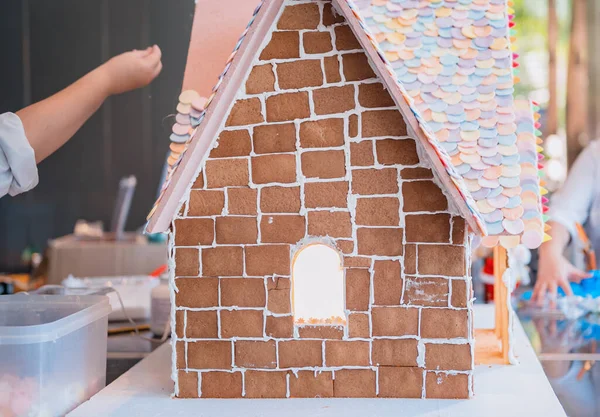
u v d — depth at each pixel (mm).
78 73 3322
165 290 1278
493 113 889
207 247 861
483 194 832
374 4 1017
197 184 860
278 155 846
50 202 3381
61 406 815
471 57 941
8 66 3342
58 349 810
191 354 865
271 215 851
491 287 1643
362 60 830
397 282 834
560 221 1737
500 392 856
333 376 848
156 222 837
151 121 3328
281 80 842
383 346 840
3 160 1003
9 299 928
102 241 2492
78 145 3363
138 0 3191
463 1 1000
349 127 835
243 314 858
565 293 1600
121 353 1146
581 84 3172
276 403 830
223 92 818
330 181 840
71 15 3287
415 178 828
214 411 800
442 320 831
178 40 2168
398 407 799
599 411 809
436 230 828
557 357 1087
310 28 836
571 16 3199
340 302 880
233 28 1081
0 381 775
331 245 843
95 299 945
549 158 3197
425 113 896
